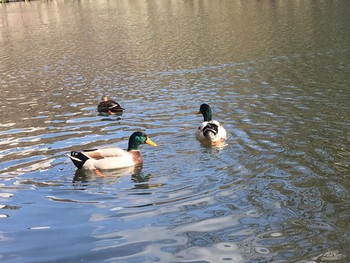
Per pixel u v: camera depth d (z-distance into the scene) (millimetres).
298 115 13734
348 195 8422
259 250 6789
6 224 7914
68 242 7234
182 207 8297
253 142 11508
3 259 6805
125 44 32469
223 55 25531
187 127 13180
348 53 23375
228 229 7449
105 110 15312
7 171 10344
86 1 78812
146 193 8930
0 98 18766
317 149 10797
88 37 37562
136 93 18234
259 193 8688
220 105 15469
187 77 20672
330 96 15773
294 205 8156
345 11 40219
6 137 13078
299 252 6688
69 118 14992
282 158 10328
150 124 13773
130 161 10242
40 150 11766
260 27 35500
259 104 15320
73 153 10375
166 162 10484
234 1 60594
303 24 35062
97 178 9781
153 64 24438
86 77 22250
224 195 8680
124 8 63875
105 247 7031
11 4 79125
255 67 21828
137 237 7320
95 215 8125
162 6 62562
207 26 38781
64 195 9008
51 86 20609
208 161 10367
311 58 22906
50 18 55812
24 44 35906
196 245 7008
